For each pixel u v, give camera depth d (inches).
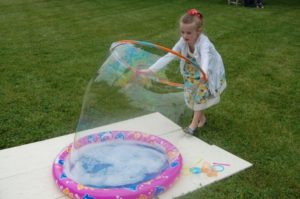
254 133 145.9
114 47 124.6
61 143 137.9
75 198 105.8
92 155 124.8
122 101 131.6
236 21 348.8
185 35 133.3
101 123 131.6
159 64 124.5
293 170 121.9
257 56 244.2
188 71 132.7
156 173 116.5
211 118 157.9
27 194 109.8
